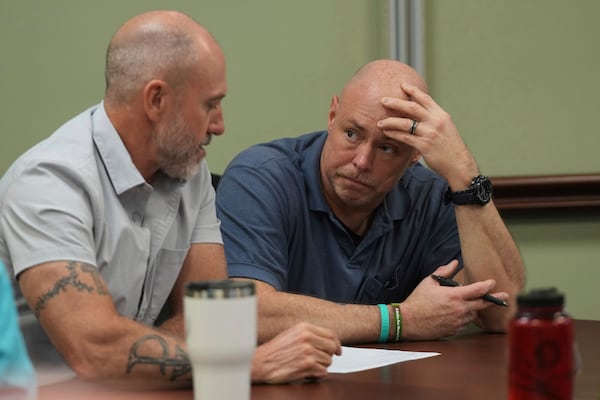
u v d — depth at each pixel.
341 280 3.64
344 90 3.46
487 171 5.05
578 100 5.13
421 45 4.89
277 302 3.19
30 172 2.70
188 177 2.95
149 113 2.82
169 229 3.03
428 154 3.54
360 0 4.88
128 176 2.86
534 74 5.08
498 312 3.45
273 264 3.41
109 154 2.85
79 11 4.67
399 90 3.43
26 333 2.74
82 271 2.54
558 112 5.11
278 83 4.83
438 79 4.98
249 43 4.80
